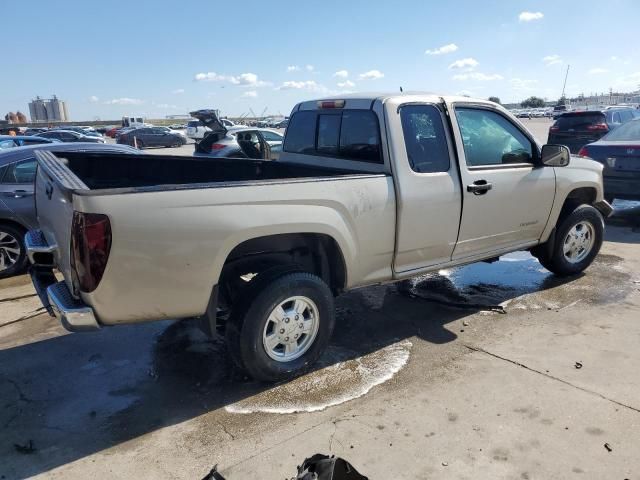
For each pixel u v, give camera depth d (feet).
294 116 16.66
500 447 9.45
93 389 11.82
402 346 13.61
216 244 10.09
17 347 14.01
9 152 20.59
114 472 9.05
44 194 12.38
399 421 10.28
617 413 10.39
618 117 45.68
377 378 11.98
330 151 15.10
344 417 10.47
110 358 13.33
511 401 10.89
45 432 10.21
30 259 12.52
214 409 10.91
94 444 9.82
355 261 12.33
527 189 15.79
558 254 17.81
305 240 12.19
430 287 18.06
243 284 11.92
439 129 13.79
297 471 8.79
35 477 8.95
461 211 14.12
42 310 16.79
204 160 17.35
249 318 10.94
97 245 9.03
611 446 9.41
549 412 10.47
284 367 11.68
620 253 21.79
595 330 14.29
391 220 12.76
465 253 14.85
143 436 10.03
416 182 13.08
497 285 18.13
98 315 9.50
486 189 14.56
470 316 15.51
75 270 9.43
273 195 10.73
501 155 15.35
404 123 13.14
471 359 12.80
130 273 9.41
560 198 16.93
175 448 9.66
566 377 11.82
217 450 9.57
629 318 15.07
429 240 13.66
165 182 17.11
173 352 13.62
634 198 26.03
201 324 10.93
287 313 11.57
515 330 14.43
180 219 9.66
